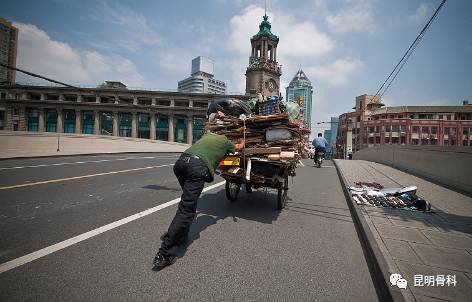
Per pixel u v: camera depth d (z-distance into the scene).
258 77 54.81
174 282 2.28
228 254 2.88
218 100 5.45
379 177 8.55
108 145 19.06
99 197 5.12
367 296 2.19
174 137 59.19
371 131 70.12
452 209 4.60
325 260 2.83
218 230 3.64
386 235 3.30
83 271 2.38
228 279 2.37
